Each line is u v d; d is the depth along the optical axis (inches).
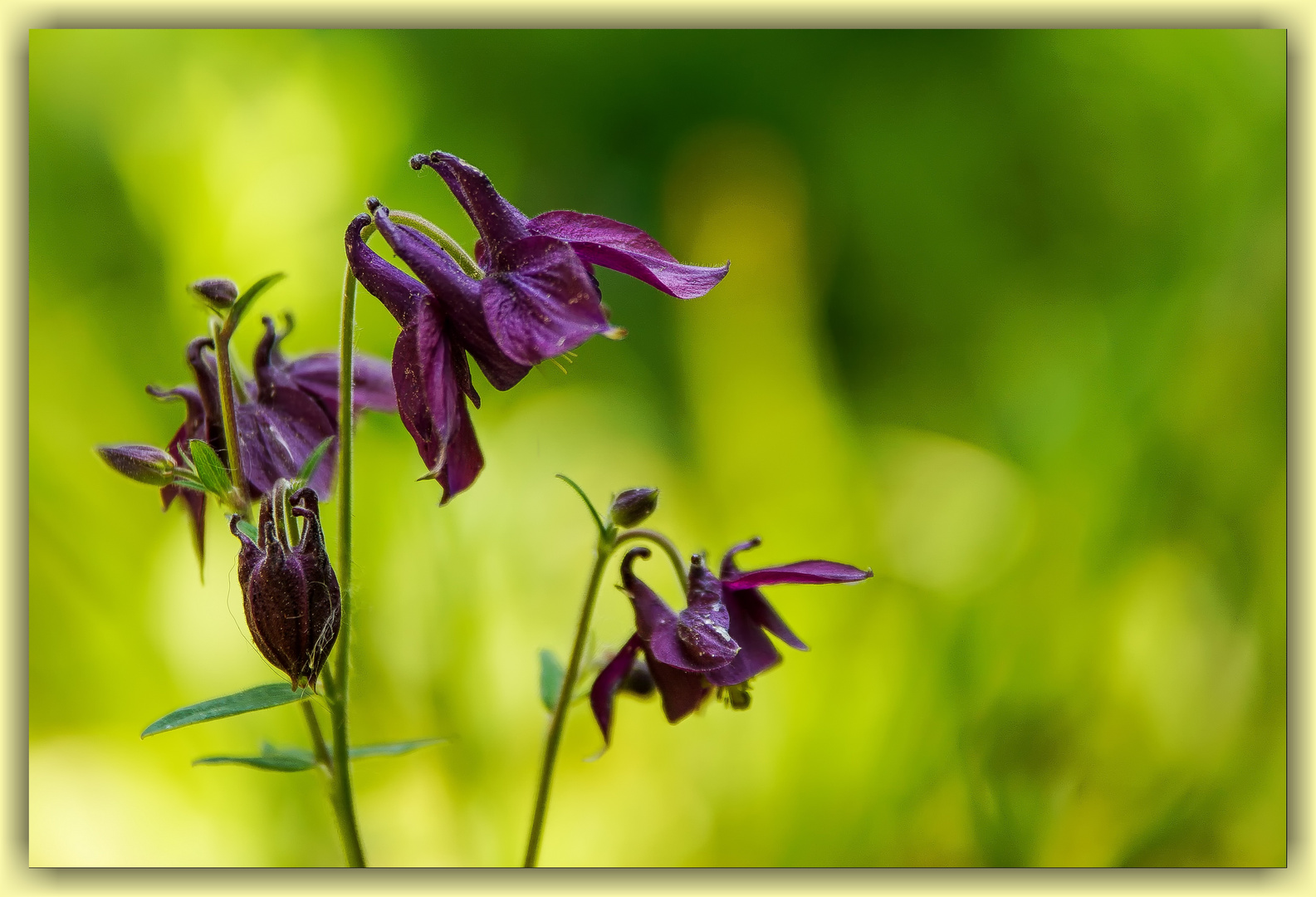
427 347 33.3
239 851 45.3
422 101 68.4
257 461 34.8
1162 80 62.6
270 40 61.7
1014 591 50.6
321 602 33.9
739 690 35.2
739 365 63.4
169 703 47.9
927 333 72.0
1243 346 52.1
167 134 57.6
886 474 60.2
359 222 33.9
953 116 72.6
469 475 33.7
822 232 74.7
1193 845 46.0
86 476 50.1
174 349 54.4
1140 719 48.6
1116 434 52.9
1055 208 69.2
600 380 66.8
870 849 45.0
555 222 33.9
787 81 74.7
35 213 53.7
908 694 47.7
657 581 52.7
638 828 45.8
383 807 45.6
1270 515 49.4
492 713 46.7
